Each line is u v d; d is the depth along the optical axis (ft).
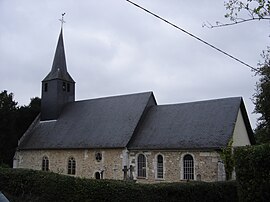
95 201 30.40
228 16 26.32
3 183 35.99
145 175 78.64
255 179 32.68
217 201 41.50
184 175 72.84
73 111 106.42
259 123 84.53
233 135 71.82
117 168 81.97
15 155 107.14
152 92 94.17
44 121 110.52
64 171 92.89
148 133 82.38
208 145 69.72
